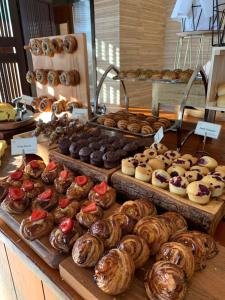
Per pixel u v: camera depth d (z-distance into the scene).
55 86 1.58
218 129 0.92
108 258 0.48
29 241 0.63
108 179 0.79
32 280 0.69
